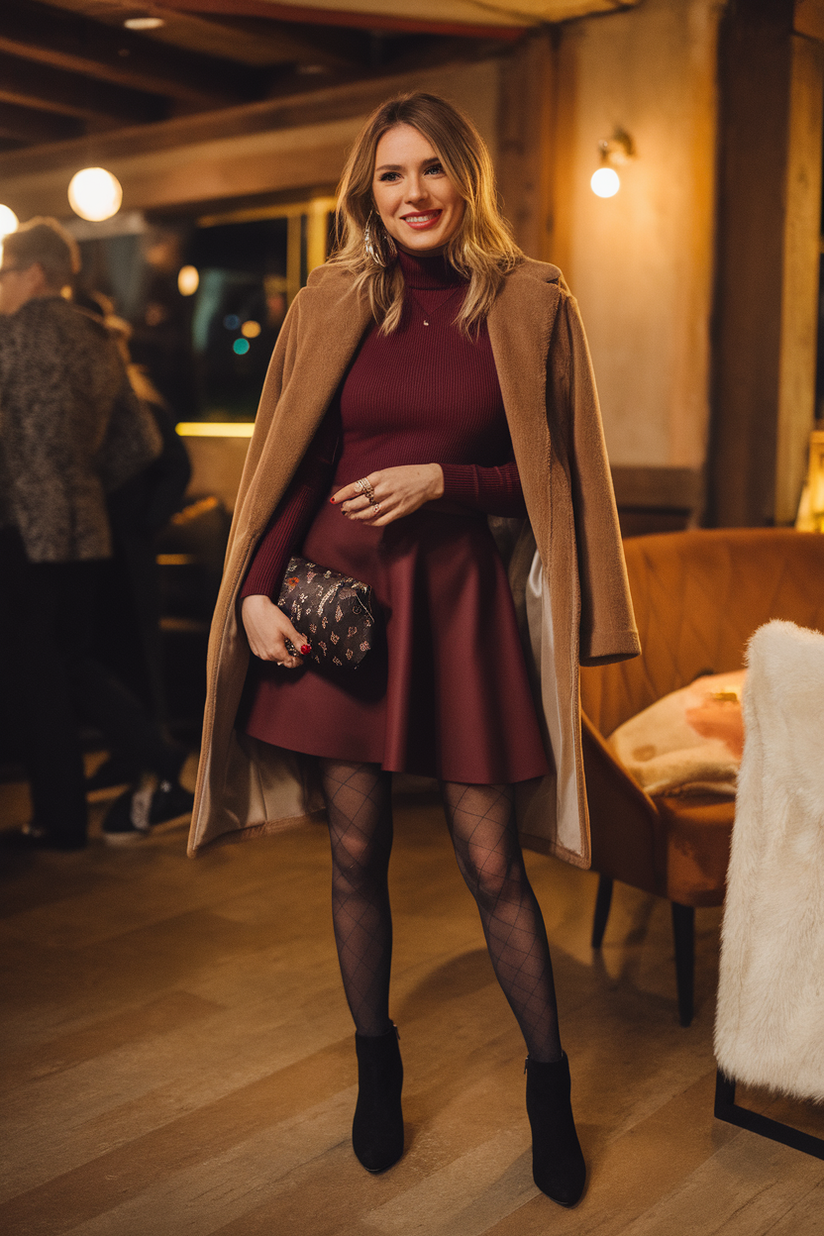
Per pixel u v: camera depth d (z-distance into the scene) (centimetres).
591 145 422
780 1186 174
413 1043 219
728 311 393
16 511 322
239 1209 168
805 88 372
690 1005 227
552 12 407
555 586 168
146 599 361
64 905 291
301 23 443
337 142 504
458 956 258
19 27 436
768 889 171
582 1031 224
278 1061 212
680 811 221
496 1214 167
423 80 464
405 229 163
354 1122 181
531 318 165
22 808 379
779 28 369
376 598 167
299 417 168
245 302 622
